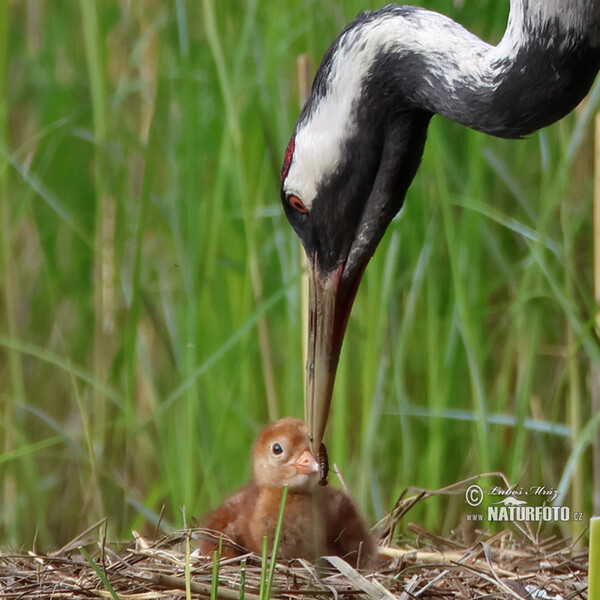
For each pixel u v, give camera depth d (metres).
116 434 9.96
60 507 10.09
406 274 9.41
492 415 8.90
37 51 11.18
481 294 9.32
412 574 6.56
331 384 6.99
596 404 8.84
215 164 9.87
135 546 7.32
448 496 9.08
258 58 9.57
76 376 10.12
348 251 6.84
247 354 9.38
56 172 10.90
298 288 9.00
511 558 7.20
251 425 9.23
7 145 9.88
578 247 9.98
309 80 8.70
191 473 8.65
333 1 9.46
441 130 8.94
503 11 8.95
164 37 9.85
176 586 6.05
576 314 8.71
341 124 6.58
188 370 8.83
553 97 6.11
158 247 10.80
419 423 9.52
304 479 7.06
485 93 6.18
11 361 9.60
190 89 9.05
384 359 9.02
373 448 8.94
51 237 10.71
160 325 10.23
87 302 10.74
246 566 6.49
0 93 9.37
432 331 8.89
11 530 9.62
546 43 6.04
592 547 5.43
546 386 9.99
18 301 10.81
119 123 10.10
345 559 7.12
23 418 10.45
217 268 9.75
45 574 6.43
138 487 10.15
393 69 6.41
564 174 8.70
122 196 9.81
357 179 6.66
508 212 9.99
